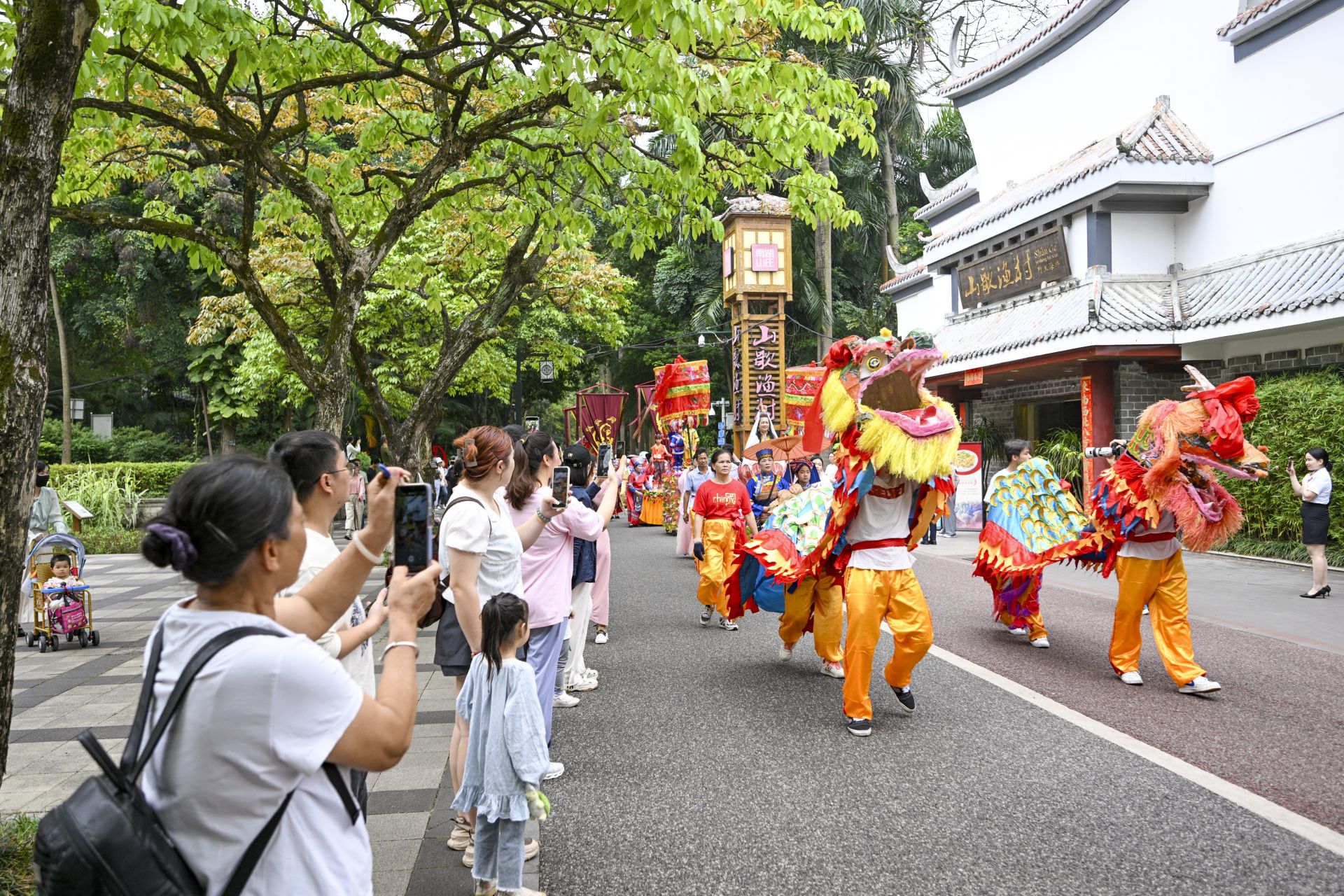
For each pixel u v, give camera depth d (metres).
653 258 38.91
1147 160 15.80
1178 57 16.81
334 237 7.11
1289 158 14.50
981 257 20.70
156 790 1.63
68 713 6.20
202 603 1.75
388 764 1.78
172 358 26.56
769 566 6.61
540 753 3.34
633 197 8.82
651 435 43.03
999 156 22.81
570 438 32.00
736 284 25.97
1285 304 13.00
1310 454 10.11
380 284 9.72
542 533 4.62
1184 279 16.28
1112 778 4.60
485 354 18.64
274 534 1.72
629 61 5.75
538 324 22.20
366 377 9.14
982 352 17.91
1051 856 3.73
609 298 18.42
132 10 5.35
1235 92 15.54
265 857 1.65
